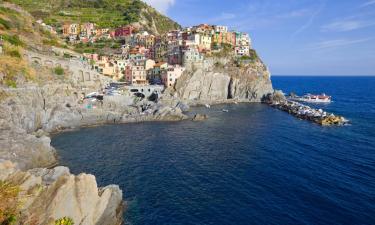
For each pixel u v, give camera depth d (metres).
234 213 43.41
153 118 111.00
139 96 142.25
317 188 51.81
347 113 139.62
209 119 116.06
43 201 34.00
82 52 162.50
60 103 101.69
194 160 66.44
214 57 178.00
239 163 64.62
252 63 188.88
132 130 94.88
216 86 171.12
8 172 38.03
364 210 44.38
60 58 121.88
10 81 86.81
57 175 40.47
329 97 197.50
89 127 98.06
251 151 73.81
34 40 132.88
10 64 92.50
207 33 192.38
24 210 32.69
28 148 58.72
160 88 148.50
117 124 103.50
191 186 52.44
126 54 179.12
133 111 116.94
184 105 134.62
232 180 55.12
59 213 33.41
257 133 94.00
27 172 37.75
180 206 45.25
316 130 100.50
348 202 46.78
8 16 132.75
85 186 36.88
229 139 85.62
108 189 41.38
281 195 49.06
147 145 78.06
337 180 55.50
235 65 183.88
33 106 88.75
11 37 113.19
